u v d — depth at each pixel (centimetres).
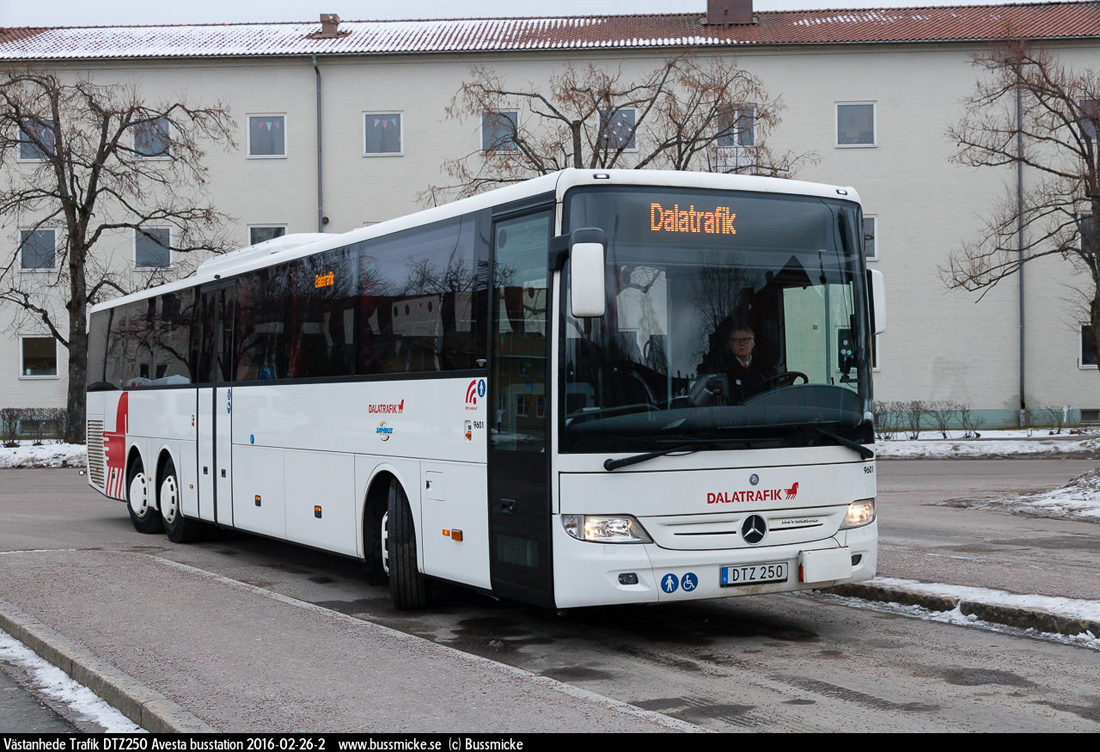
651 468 741
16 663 753
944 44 3912
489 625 888
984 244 3919
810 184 822
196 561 1277
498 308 814
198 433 1358
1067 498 1595
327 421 1060
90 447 1777
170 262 4038
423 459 902
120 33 4466
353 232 1041
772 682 688
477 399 830
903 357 3962
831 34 4003
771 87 3962
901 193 3959
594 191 759
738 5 4203
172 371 1443
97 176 3256
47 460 3072
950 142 3938
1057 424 3809
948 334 3953
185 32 4462
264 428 1191
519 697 608
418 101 4041
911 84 3947
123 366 1628
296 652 725
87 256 3947
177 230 4031
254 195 4078
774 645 800
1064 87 2950
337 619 842
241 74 4081
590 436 736
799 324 797
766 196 802
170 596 945
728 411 764
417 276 927
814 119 3962
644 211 766
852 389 812
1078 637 796
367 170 4059
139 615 860
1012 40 3012
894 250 3966
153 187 4031
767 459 771
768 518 771
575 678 704
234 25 4581
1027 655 757
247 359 1238
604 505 734
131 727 598
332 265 1070
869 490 817
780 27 4153
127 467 1605
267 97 4078
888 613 918
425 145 4038
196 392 1363
